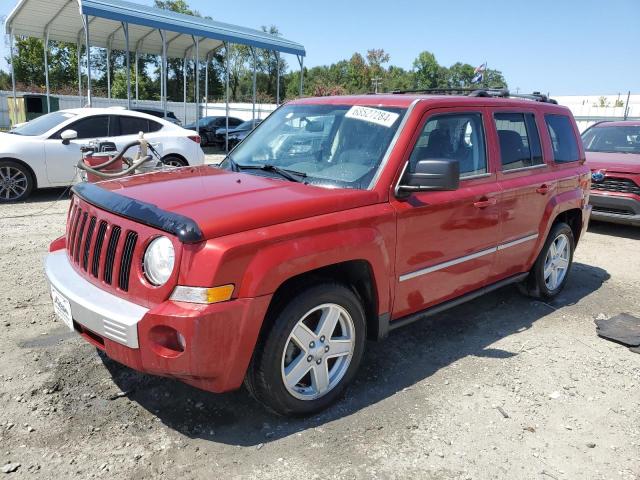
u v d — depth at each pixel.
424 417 3.30
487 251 4.30
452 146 3.99
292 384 3.10
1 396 3.28
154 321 2.64
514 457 2.97
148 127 10.77
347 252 3.12
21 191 9.60
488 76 86.50
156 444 2.93
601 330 4.75
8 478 2.60
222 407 3.31
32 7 16.75
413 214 3.53
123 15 15.27
